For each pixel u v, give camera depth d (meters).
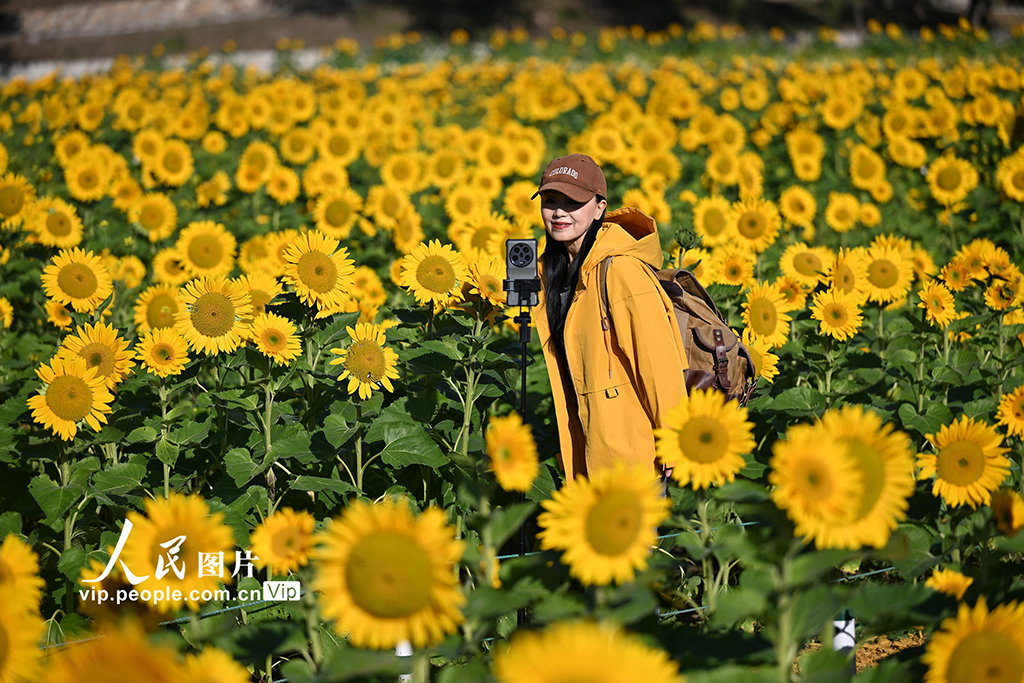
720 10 61.97
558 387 5.11
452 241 9.23
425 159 12.73
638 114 17.16
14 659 2.73
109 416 5.24
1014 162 10.75
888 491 3.08
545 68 29.38
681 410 3.43
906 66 26.02
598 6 62.56
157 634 3.21
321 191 12.02
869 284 6.82
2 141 15.80
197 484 5.73
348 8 63.16
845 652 3.61
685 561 3.71
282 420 5.78
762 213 8.94
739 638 3.26
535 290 4.84
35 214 8.70
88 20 67.00
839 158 15.38
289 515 3.33
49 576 5.30
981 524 4.00
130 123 16.98
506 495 5.64
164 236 10.88
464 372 5.93
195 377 5.86
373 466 5.63
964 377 6.37
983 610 3.02
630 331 4.58
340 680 3.08
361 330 5.33
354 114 16.50
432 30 57.56
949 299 6.34
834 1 58.97
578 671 2.47
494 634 4.31
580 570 2.97
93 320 6.41
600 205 5.09
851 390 6.57
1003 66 19.89
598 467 4.72
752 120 18.58
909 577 3.95
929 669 3.18
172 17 65.94
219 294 5.37
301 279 5.47
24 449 5.19
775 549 3.07
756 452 6.16
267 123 17.06
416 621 2.76
